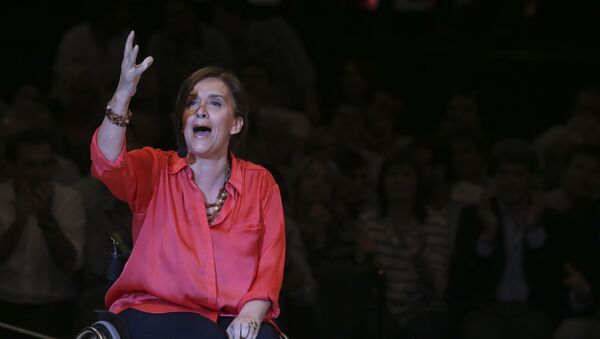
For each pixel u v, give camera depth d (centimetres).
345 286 1614
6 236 1575
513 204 1702
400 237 1686
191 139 1041
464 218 1700
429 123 2514
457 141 1869
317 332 1588
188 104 1055
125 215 1595
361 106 2284
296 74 2395
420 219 1702
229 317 1042
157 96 1930
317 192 1675
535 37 2769
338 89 2481
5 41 2359
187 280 1027
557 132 2142
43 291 1594
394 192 1686
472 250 1681
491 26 2773
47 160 1606
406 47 2631
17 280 1585
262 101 2106
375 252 1669
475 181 1870
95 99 1908
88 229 1596
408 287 1675
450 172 1850
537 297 1688
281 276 1061
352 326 1603
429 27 2770
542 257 1691
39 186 1596
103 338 991
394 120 2205
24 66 2361
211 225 1048
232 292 1037
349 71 2316
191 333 1008
